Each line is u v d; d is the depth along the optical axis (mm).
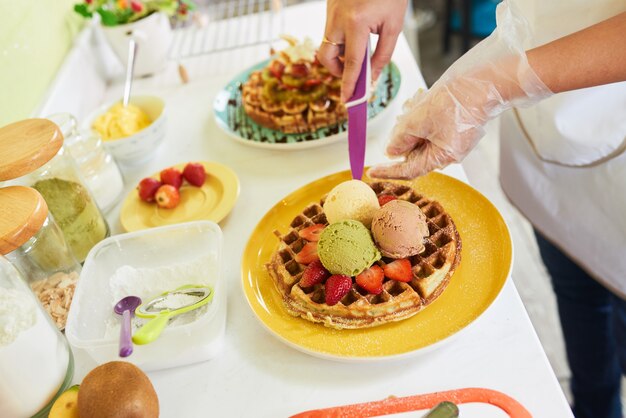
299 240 1124
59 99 1639
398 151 1136
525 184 1617
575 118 1292
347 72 1211
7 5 1524
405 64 1708
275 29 2090
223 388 930
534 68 951
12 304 871
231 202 1287
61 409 831
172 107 1794
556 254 1650
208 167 1428
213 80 1887
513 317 940
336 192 1079
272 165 1440
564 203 1518
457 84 997
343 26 1227
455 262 1032
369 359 878
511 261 990
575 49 929
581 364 1786
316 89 1491
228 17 2299
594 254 1495
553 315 2250
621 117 1266
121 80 2033
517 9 1013
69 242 1186
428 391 859
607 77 946
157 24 1917
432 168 1124
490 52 971
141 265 1167
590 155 1335
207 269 1069
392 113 1502
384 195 1168
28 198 920
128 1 1857
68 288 1086
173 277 1075
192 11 2164
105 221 1308
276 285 1057
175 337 946
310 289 1029
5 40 1485
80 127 1570
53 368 913
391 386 878
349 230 998
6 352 833
